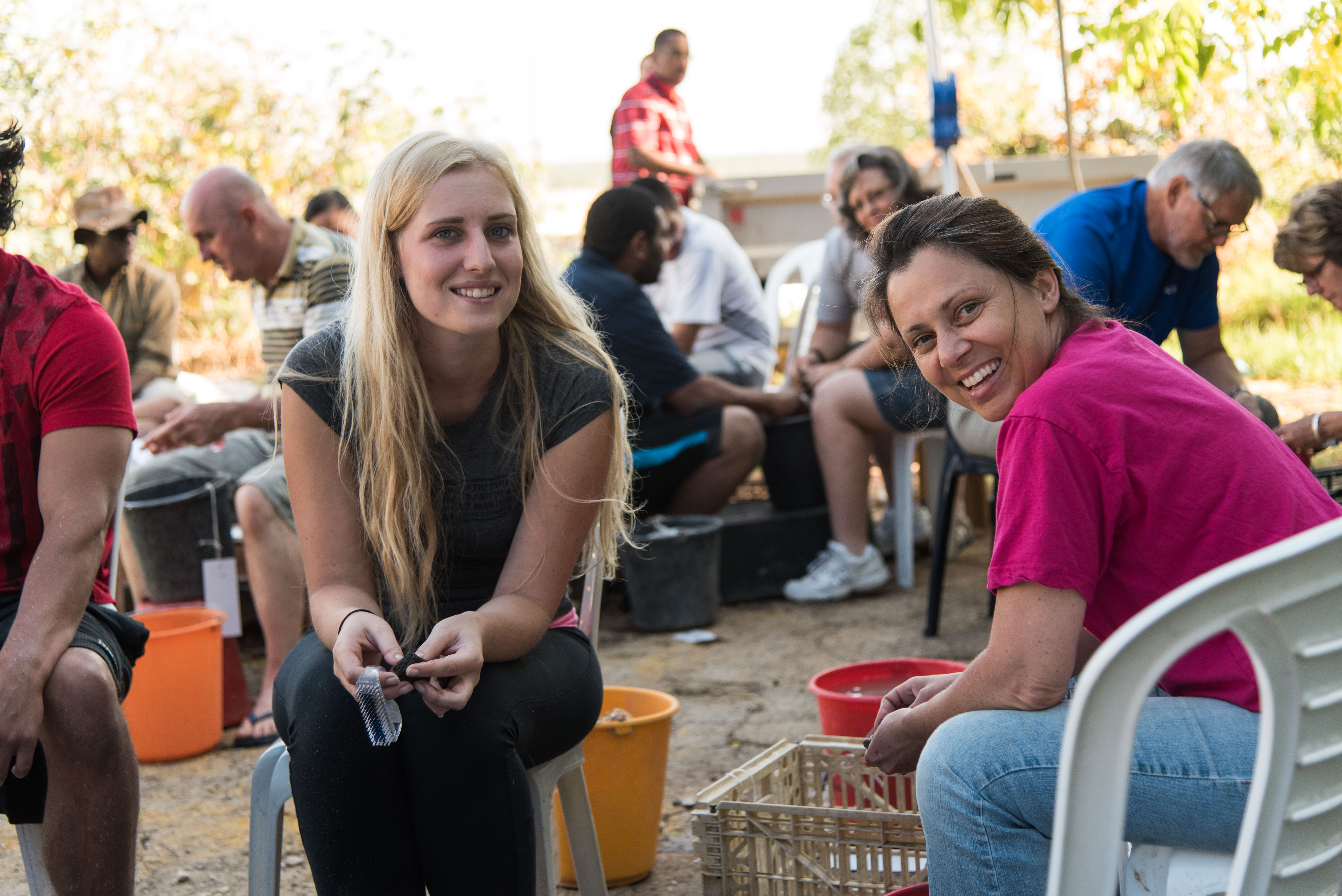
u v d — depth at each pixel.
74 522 1.78
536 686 1.67
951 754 1.38
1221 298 7.45
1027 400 1.40
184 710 3.04
